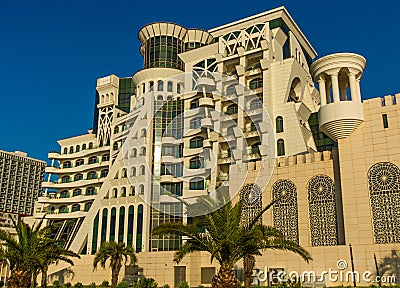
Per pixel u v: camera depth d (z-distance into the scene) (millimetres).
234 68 78125
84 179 89188
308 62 88562
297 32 83250
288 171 51000
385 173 43000
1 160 158500
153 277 59000
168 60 82250
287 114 68312
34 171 168750
